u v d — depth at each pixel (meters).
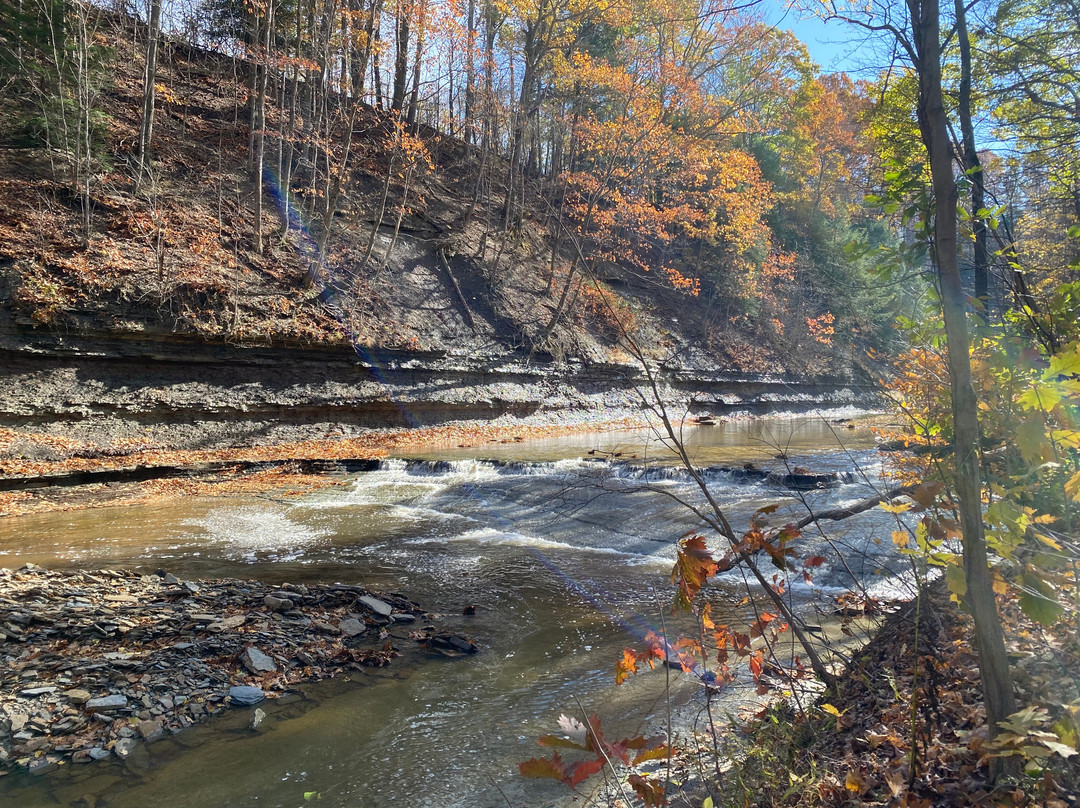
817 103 38.22
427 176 30.58
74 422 15.17
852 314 33.25
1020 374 2.70
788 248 40.38
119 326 15.95
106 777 4.37
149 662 5.81
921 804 2.25
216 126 25.22
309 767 4.52
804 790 2.70
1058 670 2.73
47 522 11.78
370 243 22.88
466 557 10.27
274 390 18.73
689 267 37.97
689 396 30.83
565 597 8.34
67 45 19.06
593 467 16.19
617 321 3.22
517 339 25.83
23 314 14.74
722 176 28.05
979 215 3.03
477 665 6.27
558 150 30.80
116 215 18.30
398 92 28.08
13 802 4.09
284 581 8.80
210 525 11.93
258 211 20.75
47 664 5.63
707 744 4.12
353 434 19.97
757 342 36.59
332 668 6.14
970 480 2.09
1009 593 3.25
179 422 16.86
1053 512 2.84
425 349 22.19
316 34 21.89
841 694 3.77
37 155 18.33
